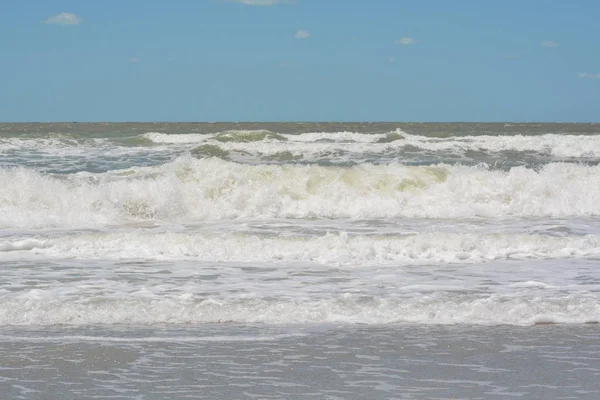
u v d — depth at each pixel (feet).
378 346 18.65
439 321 20.88
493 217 41.75
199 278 25.86
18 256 29.94
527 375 16.60
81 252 30.42
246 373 16.66
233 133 94.79
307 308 21.49
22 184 41.88
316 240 31.27
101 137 98.78
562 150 79.30
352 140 97.86
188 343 18.78
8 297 22.58
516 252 30.81
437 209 42.22
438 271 27.37
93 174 48.21
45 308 20.98
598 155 78.07
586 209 43.09
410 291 23.95
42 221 38.42
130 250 30.68
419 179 46.73
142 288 24.09
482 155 76.18
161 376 16.43
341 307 21.68
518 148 80.94
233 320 20.80
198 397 15.23
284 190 44.75
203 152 75.66
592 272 27.32
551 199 43.88
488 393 15.49
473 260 29.53
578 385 15.97
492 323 20.77
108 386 15.80
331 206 43.09
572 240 32.45
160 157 70.23
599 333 19.92
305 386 15.88
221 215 41.91
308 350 18.31
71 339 18.98
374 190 45.44
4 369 16.74
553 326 20.56
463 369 16.99
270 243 30.91
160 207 41.32
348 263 28.71
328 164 67.87
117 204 41.24
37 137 95.81
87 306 21.29
